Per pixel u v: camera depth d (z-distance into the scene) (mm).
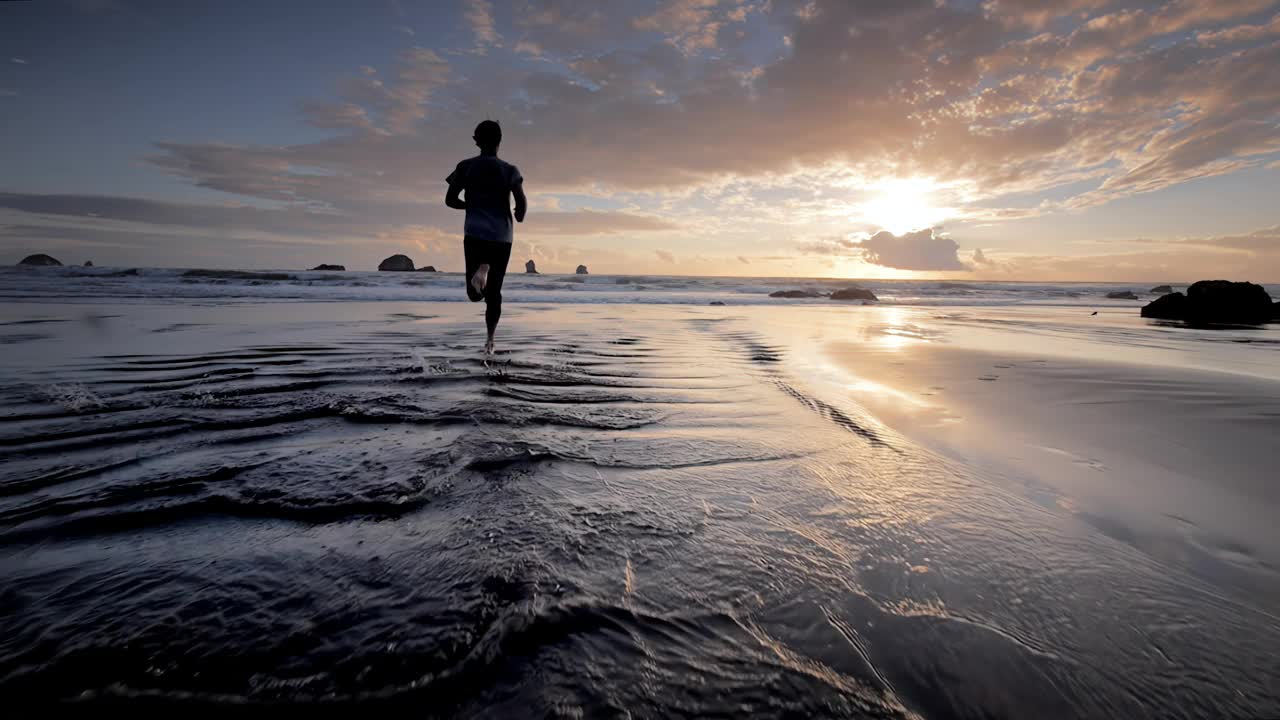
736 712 753
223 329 6262
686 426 2357
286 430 2020
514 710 726
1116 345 6516
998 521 1436
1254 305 11906
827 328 8633
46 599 901
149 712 687
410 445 1838
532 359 4273
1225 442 2277
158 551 1080
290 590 951
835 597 1027
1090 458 2045
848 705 776
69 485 1424
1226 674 869
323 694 728
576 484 1547
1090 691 822
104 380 3033
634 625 905
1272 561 1266
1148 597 1082
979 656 883
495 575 1018
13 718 669
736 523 1338
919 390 3430
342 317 8625
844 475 1762
